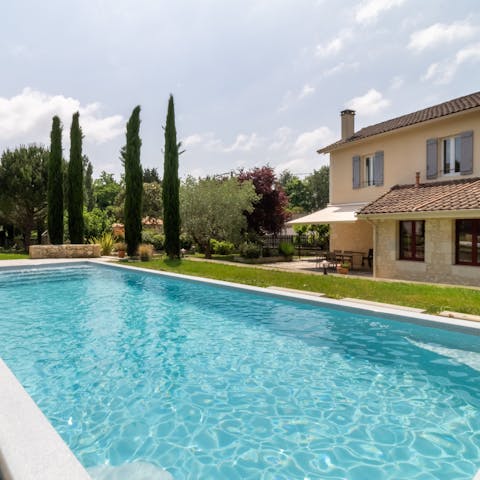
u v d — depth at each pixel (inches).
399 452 204.4
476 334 367.6
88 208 2859.3
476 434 221.8
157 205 2527.1
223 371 324.5
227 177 1561.3
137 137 1277.1
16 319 512.7
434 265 703.7
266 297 607.2
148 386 295.3
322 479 182.5
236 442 216.4
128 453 205.6
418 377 305.3
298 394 278.8
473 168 781.9
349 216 892.0
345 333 421.4
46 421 185.5
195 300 625.6
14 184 1562.5
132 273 960.3
